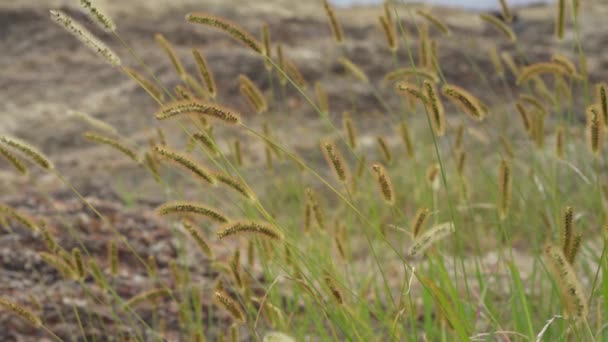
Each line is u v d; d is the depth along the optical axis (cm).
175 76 1912
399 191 805
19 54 2144
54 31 2247
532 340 320
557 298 405
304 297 423
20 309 334
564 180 557
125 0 2477
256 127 1566
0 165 1350
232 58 1942
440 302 307
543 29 2408
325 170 1104
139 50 2141
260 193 777
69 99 1855
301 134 1488
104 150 1464
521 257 598
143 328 514
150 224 683
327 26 2403
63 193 781
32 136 1609
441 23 481
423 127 1098
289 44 2212
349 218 624
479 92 1873
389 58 2025
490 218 684
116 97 1823
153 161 413
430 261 387
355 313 369
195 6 2452
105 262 608
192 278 588
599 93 307
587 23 2452
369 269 551
